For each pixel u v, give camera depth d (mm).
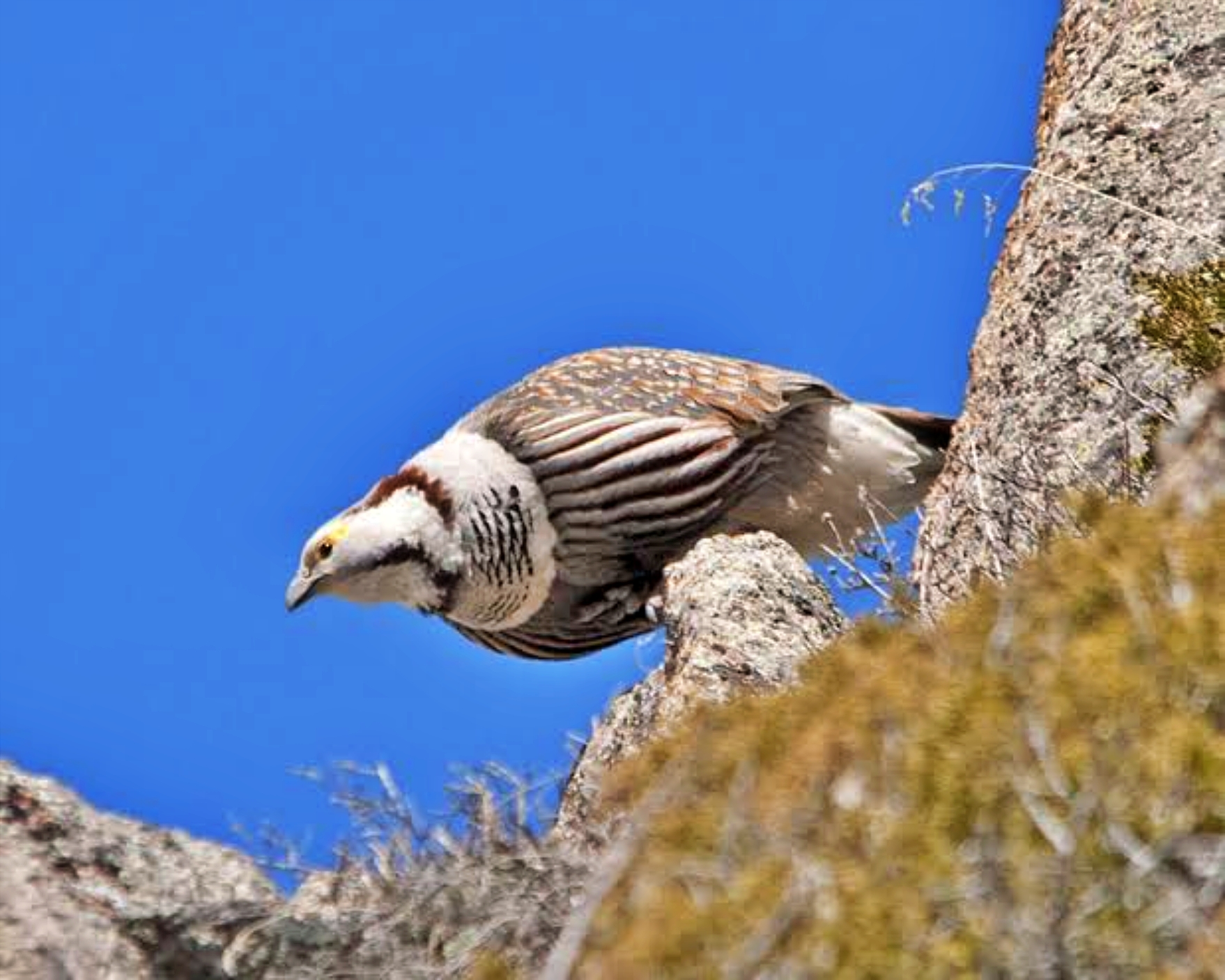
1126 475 16188
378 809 14625
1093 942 10797
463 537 20062
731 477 20297
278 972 13383
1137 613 12617
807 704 13508
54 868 13352
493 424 20250
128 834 13672
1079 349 18062
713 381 20406
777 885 11711
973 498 17516
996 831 11555
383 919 13586
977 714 12305
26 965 12727
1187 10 19328
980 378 18781
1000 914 11031
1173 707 11945
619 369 20453
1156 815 11273
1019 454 17875
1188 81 19000
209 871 13719
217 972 13305
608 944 11906
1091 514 14461
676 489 20094
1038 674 12539
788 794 12508
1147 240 18312
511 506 19984
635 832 12172
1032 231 18969
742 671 16109
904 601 15719
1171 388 17453
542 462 19969
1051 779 11586
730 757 13242
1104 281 18297
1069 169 19031
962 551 17484
